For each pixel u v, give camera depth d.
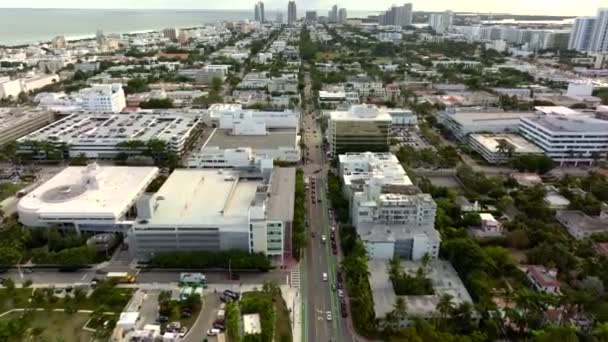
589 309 175.00
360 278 190.25
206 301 191.88
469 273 199.62
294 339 171.12
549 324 167.00
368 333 173.38
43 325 175.25
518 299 171.00
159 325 175.75
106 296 190.38
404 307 170.25
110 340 167.50
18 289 197.12
